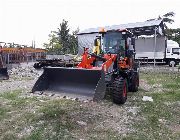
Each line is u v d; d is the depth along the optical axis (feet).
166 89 36.50
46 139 16.85
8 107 24.40
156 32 82.94
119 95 25.53
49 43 169.58
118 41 29.58
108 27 88.99
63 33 178.19
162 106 26.00
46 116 21.40
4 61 65.10
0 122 20.13
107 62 25.21
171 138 17.78
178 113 23.79
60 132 18.04
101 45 30.09
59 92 22.04
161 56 89.10
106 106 25.25
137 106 25.68
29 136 17.26
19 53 75.66
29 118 20.92
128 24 84.94
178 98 29.89
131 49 31.58
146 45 90.58
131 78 31.76
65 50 168.96
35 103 26.03
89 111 23.32
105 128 19.24
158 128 19.67
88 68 22.84
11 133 17.85
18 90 33.60
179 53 87.81
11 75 51.83
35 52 86.94
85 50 26.32
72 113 22.49
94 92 19.38
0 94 30.71
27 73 55.52
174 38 152.15
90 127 19.35
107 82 24.82
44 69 22.89
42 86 22.57
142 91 34.60
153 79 48.80
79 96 20.53
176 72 63.72
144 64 92.27
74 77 21.88
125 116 22.27
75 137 17.35
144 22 81.82
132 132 18.69
